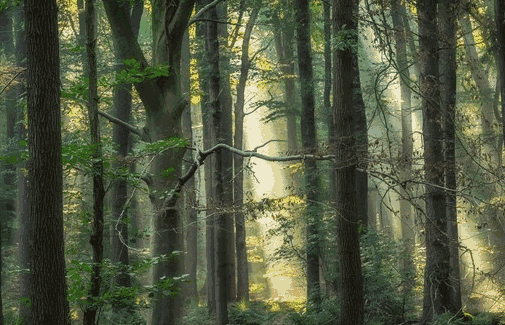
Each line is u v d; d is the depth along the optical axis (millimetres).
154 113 14008
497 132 25438
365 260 18422
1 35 29375
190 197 11930
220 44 28172
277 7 25469
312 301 19734
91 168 8555
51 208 7559
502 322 16344
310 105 22719
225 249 20391
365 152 11930
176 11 14227
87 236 18250
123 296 8336
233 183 24141
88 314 8312
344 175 13516
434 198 16922
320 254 20062
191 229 31547
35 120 7555
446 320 15727
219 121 20188
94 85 8656
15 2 9195
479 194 19047
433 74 16641
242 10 27531
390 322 17203
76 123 21375
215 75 20453
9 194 31359
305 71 22938
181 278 8836
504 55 14641
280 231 21688
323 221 19938
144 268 8719
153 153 10766
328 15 26531
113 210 20422
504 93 14703
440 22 17500
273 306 25797
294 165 21500
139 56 14234
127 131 22750
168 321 13484
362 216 20328
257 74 29828
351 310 13594
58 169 7656
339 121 13453
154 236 13398
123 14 14203
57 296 7578
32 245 7531
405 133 32469
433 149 16672
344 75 13555
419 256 20875
